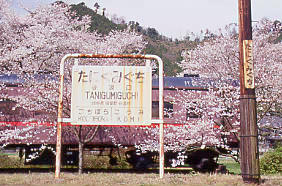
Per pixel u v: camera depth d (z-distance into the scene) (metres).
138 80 7.53
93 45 16.31
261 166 12.95
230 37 19.03
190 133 12.90
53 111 13.86
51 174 9.40
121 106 7.43
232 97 13.36
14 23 18.69
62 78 7.65
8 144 14.66
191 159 14.02
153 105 14.65
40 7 19.19
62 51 16.53
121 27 66.81
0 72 14.05
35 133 13.40
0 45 16.92
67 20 19.52
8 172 12.77
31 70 14.38
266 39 19.80
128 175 9.16
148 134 14.30
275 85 13.95
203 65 19.12
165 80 15.34
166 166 14.63
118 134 14.46
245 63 7.10
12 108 13.50
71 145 15.41
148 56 7.77
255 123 6.89
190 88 14.83
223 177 7.99
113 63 16.08
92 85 7.48
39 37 15.82
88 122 7.36
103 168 15.15
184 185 6.61
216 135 13.34
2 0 18.31
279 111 15.31
